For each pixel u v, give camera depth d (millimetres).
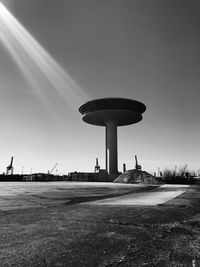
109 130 93000
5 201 15445
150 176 61000
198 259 4652
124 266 4215
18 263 4219
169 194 20469
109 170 91375
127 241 5703
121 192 24484
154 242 5715
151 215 9227
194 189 27922
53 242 5520
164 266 4266
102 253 4816
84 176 96938
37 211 10484
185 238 6199
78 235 6152
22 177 105625
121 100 88625
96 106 90875
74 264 4219
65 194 21422
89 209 10867
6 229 6840
